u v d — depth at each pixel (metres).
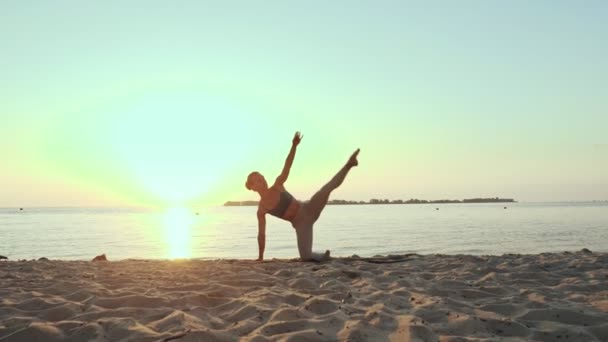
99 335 3.02
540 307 3.74
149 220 67.88
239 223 54.22
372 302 3.97
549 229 30.81
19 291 4.58
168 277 5.46
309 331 3.05
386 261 6.89
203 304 4.05
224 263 7.00
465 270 5.84
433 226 37.06
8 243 23.22
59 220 67.19
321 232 30.19
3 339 3.00
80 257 16.56
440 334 3.10
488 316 3.46
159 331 3.18
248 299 4.02
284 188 7.02
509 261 6.77
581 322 3.37
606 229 30.27
